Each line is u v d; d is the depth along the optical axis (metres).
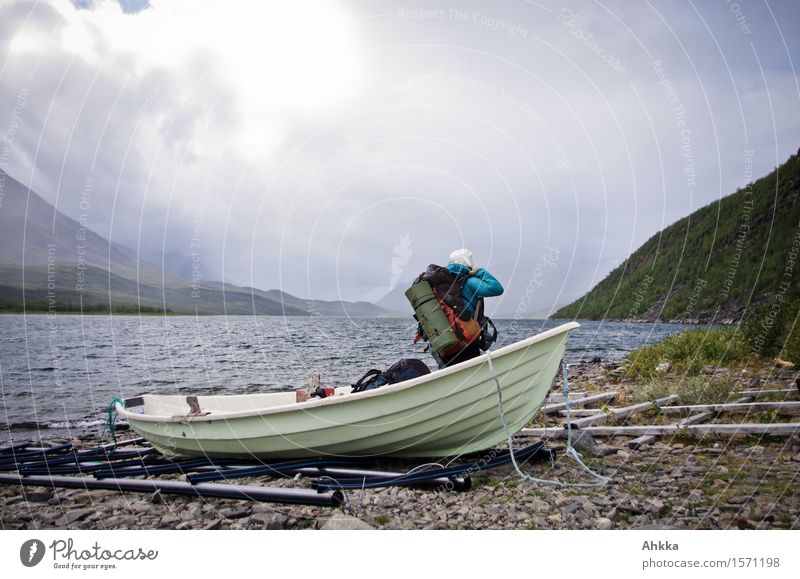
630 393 7.62
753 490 3.60
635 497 3.66
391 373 5.02
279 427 4.88
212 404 6.41
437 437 4.72
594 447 4.98
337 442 4.80
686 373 8.19
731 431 4.97
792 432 4.74
